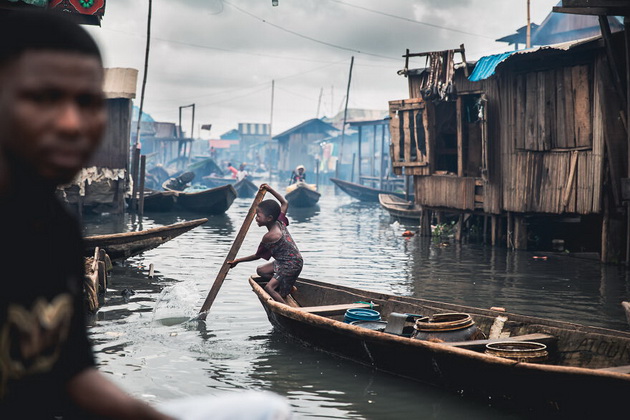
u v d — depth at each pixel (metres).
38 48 0.91
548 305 9.08
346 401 5.09
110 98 21.12
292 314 6.46
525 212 14.27
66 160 0.93
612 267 12.38
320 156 56.50
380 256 13.82
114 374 5.58
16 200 0.98
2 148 0.93
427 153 16.27
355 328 5.79
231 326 7.37
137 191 25.17
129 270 11.08
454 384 5.25
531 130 13.95
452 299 9.45
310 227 20.67
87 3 10.84
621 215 12.64
